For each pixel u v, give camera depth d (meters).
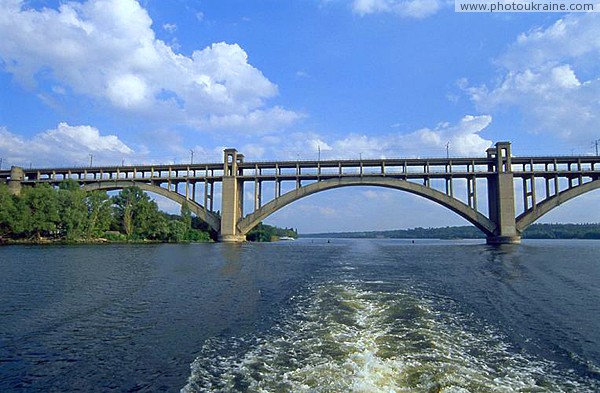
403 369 6.71
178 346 8.84
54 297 15.05
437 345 8.19
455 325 10.17
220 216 78.38
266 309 12.41
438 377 6.36
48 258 33.25
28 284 18.39
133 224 77.31
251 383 6.35
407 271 23.94
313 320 10.55
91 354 8.49
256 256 39.03
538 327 10.42
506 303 13.66
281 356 7.64
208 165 76.38
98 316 11.89
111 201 74.12
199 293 15.89
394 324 9.94
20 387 6.88
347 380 6.20
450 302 13.37
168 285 18.16
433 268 26.20
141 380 7.03
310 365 6.98
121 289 17.00
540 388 6.23
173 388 6.63
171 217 91.50
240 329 10.06
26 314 12.22
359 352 7.63
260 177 73.69
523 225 66.88
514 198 65.94
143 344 9.07
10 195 62.94
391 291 15.22
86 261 30.75
